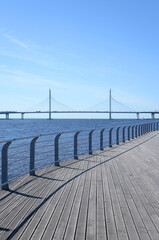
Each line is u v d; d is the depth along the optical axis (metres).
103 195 4.65
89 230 3.22
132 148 11.91
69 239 2.98
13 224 3.36
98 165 7.62
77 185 5.33
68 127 72.50
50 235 3.07
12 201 4.27
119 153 10.23
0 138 34.69
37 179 5.82
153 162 8.16
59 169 7.00
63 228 3.26
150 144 13.72
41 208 3.95
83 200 4.36
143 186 5.28
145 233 3.15
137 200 4.39
